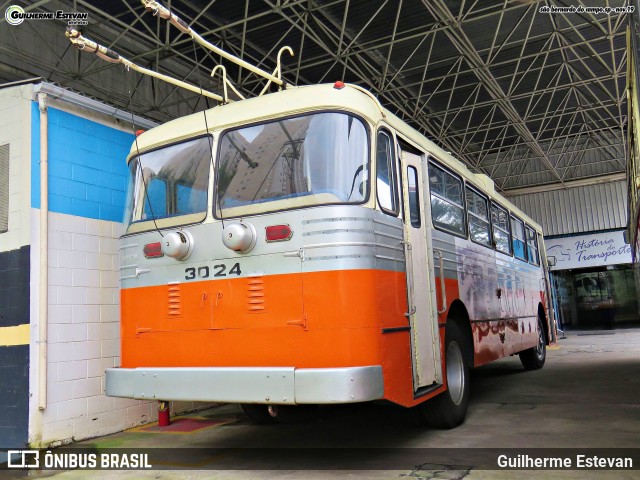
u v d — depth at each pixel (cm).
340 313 405
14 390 580
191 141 507
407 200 514
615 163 2286
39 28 1245
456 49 1483
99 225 672
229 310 445
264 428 646
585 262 2373
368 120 456
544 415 647
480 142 2278
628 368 1038
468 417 654
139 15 1264
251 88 1638
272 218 436
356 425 636
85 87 1337
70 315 623
